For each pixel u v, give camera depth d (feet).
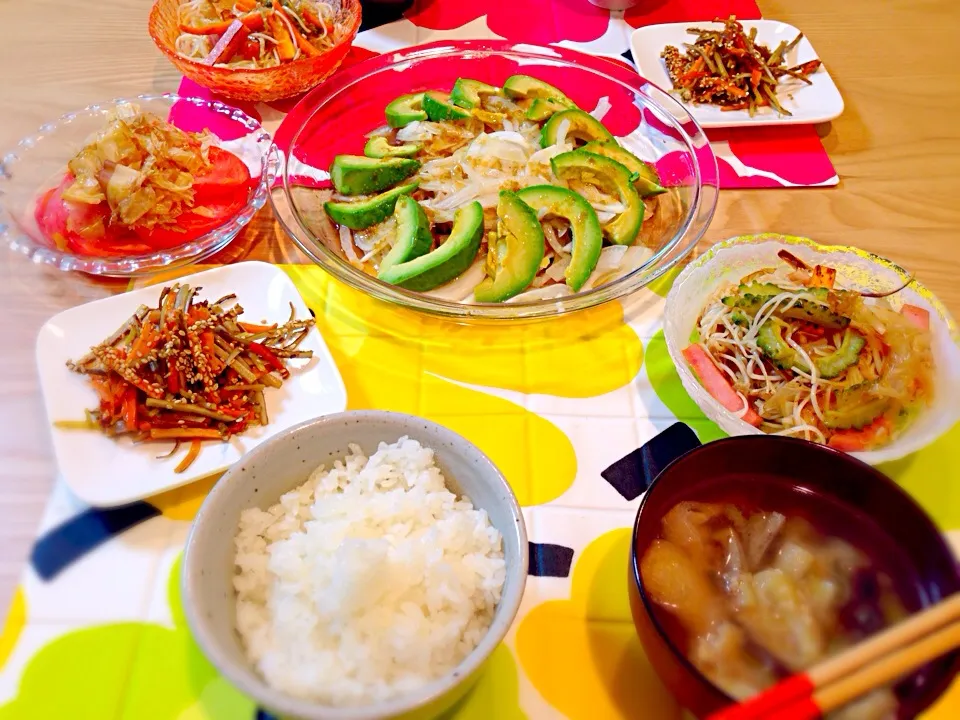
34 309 1.40
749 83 1.82
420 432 1.01
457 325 1.41
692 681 0.78
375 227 1.51
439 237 1.53
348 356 1.35
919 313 1.29
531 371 1.33
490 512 0.99
